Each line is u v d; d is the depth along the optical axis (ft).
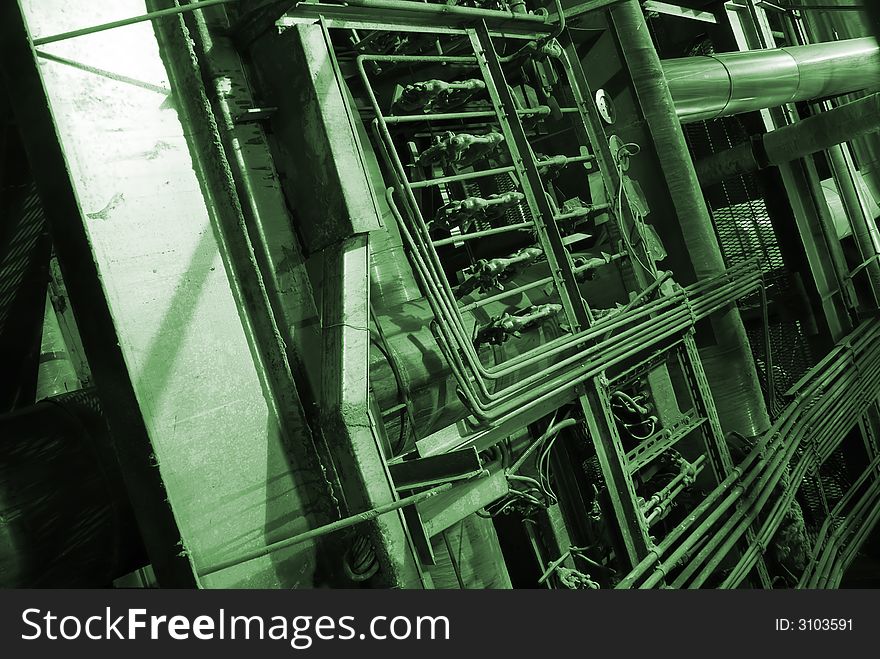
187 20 10.73
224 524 9.66
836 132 25.98
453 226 13.55
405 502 10.07
